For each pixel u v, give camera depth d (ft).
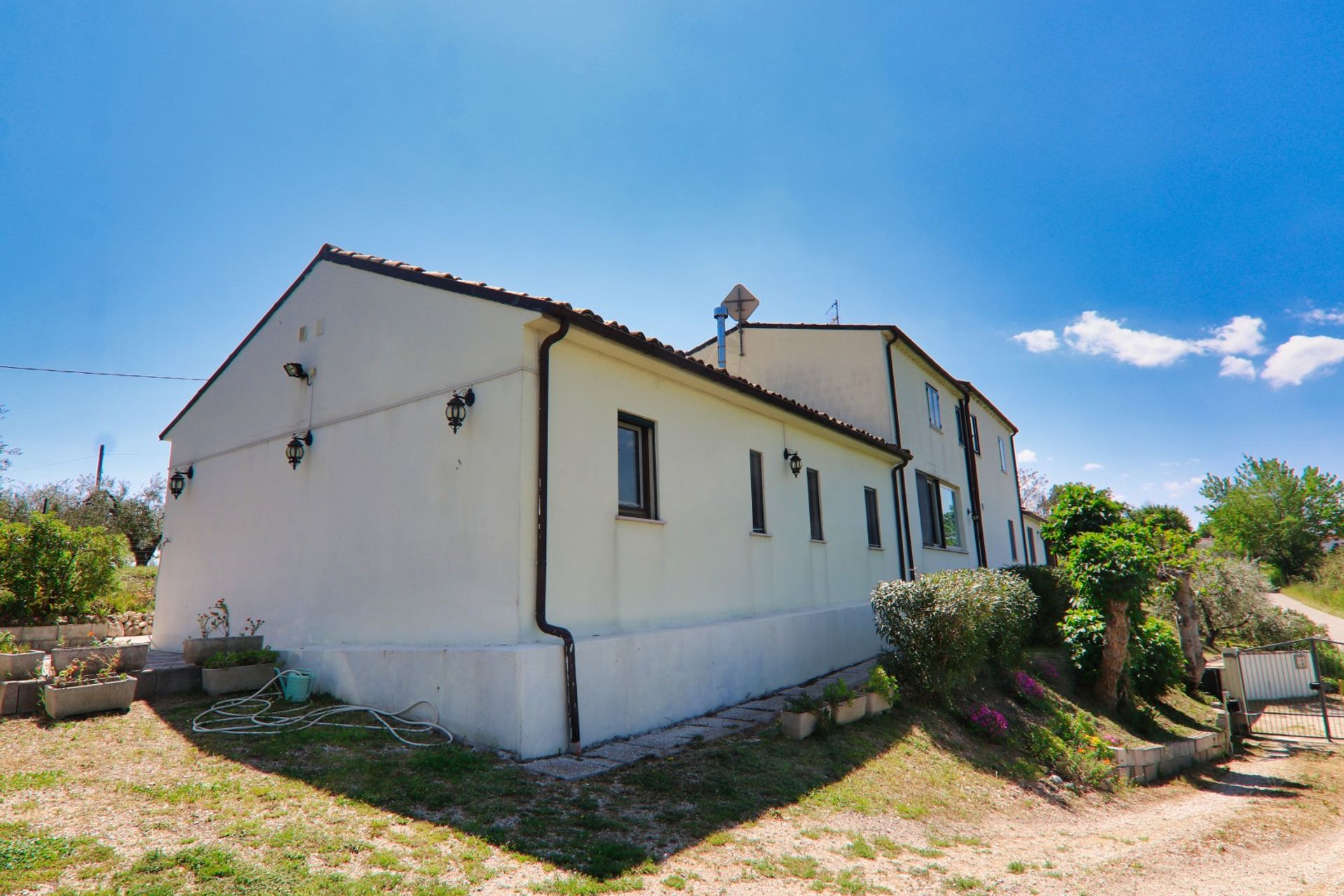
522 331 23.88
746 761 22.63
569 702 22.31
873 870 16.58
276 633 30.22
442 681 22.93
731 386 32.32
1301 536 153.58
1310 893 19.36
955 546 64.59
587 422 25.95
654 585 28.07
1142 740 40.55
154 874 12.53
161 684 25.36
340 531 28.50
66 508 92.63
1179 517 117.60
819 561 40.42
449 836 15.10
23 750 18.81
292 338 32.89
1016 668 42.19
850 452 46.62
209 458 36.11
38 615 37.83
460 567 24.11
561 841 15.33
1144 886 18.92
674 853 15.58
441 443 25.59
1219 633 77.46
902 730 29.14
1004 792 26.04
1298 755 42.04
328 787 17.34
